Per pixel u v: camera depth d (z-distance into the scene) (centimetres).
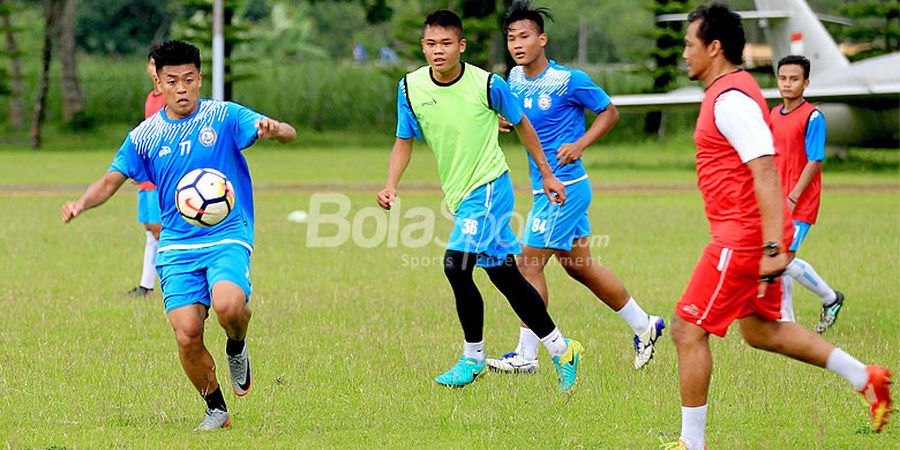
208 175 2119
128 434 2081
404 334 3064
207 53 15000
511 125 2772
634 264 4472
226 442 2031
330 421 2208
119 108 16075
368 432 2123
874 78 10788
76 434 2069
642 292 3819
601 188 8525
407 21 14862
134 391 2420
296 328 3155
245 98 16175
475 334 2512
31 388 2430
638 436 2095
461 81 2458
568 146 2677
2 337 2972
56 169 10362
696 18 1936
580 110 2794
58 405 2302
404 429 2150
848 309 3497
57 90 16012
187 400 2362
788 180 3062
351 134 15888
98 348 2853
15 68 15125
